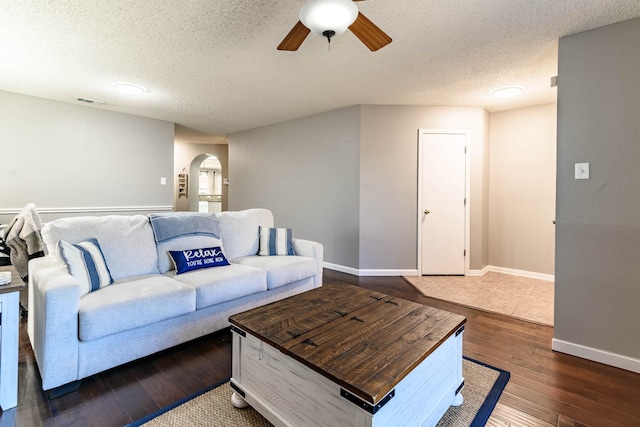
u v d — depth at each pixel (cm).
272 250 330
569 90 229
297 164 511
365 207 430
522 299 334
